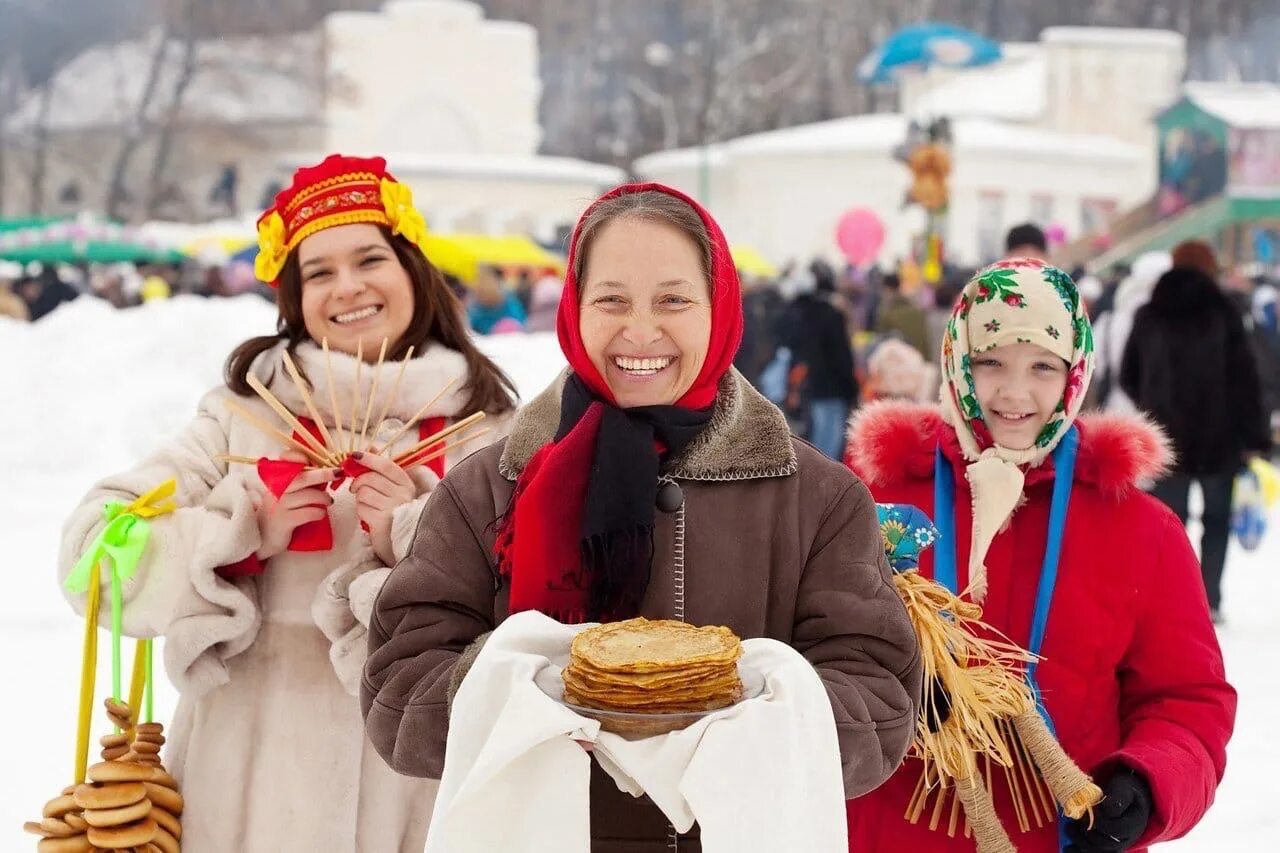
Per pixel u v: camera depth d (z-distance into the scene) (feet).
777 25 172.35
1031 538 8.79
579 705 5.71
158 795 8.71
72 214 153.48
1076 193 120.78
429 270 9.82
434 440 8.87
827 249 122.21
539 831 5.55
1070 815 7.57
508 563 6.57
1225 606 26.11
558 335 6.85
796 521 6.65
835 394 36.24
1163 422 23.31
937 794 8.24
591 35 182.29
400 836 9.07
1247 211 81.92
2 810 15.06
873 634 6.43
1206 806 7.97
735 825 5.39
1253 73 182.80
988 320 8.86
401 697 6.46
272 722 9.04
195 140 145.89
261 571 9.21
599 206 6.76
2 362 41.88
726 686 5.75
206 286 66.39
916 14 175.52
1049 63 132.77
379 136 138.62
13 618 23.76
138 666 9.08
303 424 9.39
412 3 138.21
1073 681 8.43
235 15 151.23
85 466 39.91
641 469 6.38
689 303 6.58
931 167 74.23
